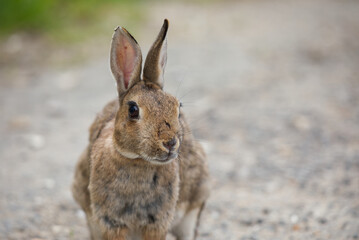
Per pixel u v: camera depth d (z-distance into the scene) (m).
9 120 16.62
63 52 23.17
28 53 22.89
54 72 21.14
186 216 9.52
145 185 7.90
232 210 11.40
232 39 26.42
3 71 21.11
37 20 25.28
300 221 10.77
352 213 10.84
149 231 8.20
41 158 14.09
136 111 7.64
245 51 24.00
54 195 12.13
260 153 14.17
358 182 12.32
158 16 30.55
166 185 8.06
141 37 25.27
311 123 16.03
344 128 15.68
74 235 10.52
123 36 8.13
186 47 24.59
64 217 11.24
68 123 16.44
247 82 19.67
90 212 9.02
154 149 7.45
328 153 14.03
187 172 8.99
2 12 24.86
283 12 34.72
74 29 25.75
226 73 20.59
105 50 23.44
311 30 28.81
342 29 29.30
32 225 10.77
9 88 19.53
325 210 11.08
